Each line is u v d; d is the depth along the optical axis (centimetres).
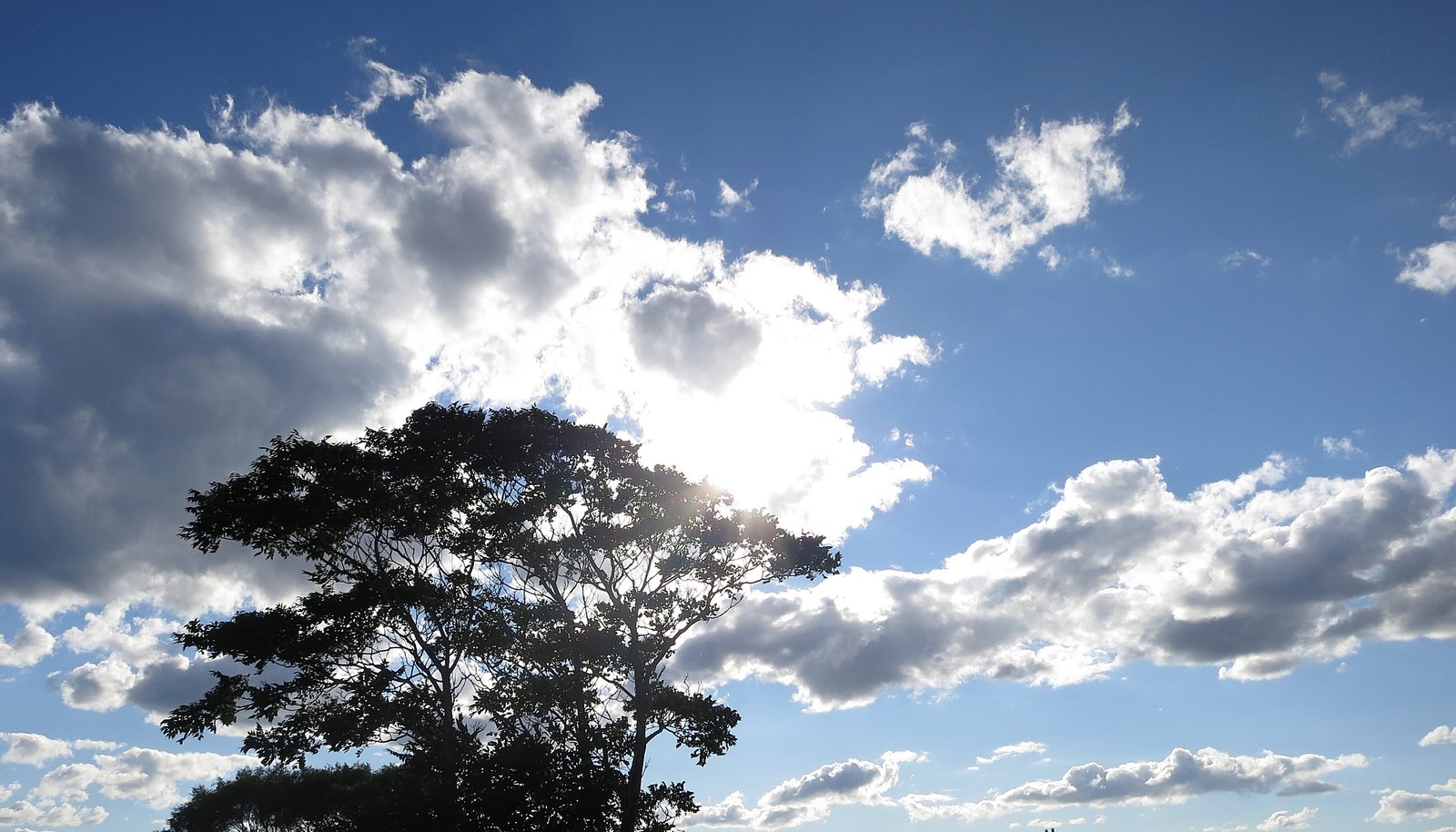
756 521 3519
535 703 3047
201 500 3150
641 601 3428
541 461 3416
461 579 3253
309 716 3094
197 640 3086
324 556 3275
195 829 4903
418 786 2909
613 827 3064
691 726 3234
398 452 3338
